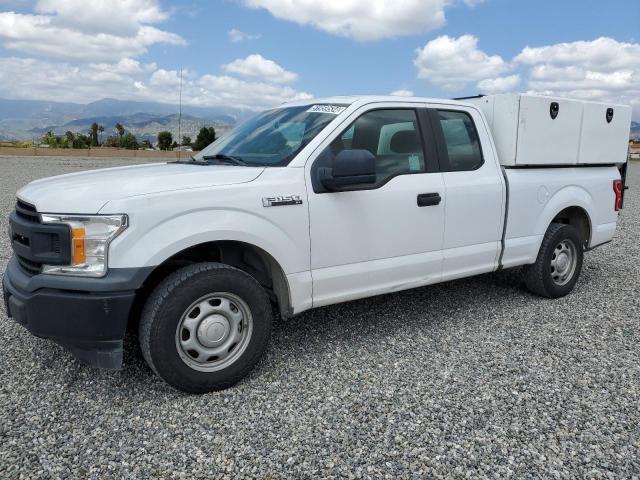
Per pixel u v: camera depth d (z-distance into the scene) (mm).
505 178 4887
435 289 5863
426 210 4305
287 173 3660
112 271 3021
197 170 3613
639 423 3086
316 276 3791
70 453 2742
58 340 3145
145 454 2748
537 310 5172
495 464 2688
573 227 5543
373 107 4160
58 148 53875
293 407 3244
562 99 5234
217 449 2801
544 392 3455
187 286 3215
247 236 3412
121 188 3178
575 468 2660
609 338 4438
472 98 5293
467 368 3820
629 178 24391
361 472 2617
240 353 3486
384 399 3348
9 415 3102
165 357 3197
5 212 10984
